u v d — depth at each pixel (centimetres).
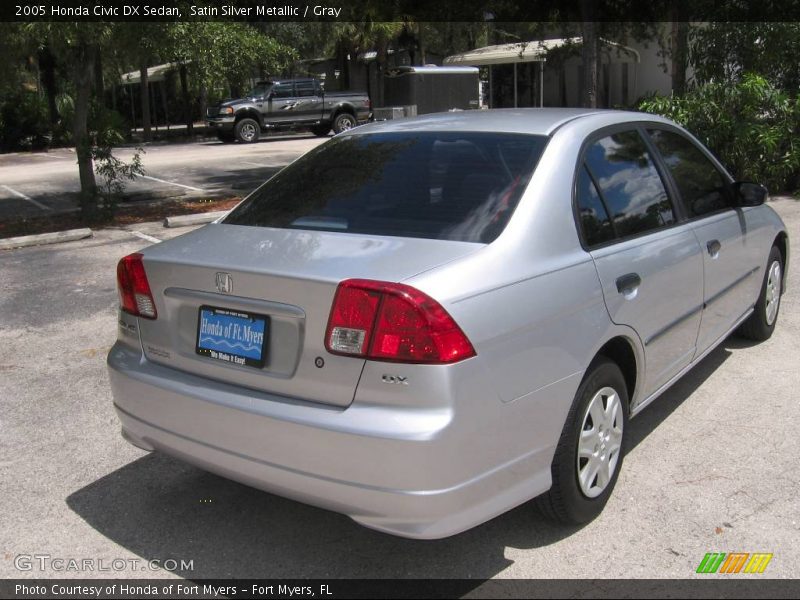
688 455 400
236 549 330
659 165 411
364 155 378
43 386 514
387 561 319
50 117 3089
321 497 277
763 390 480
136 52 1069
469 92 2803
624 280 344
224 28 1139
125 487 383
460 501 271
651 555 317
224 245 325
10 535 343
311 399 281
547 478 307
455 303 271
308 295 278
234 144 2766
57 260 892
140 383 325
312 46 4259
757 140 1141
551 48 1820
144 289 330
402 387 263
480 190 326
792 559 312
